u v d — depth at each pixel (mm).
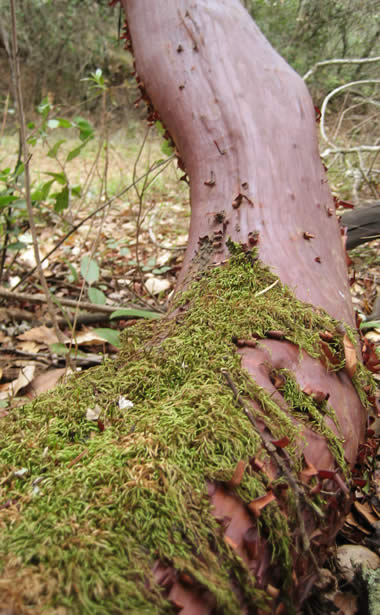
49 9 3613
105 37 3604
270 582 344
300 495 357
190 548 315
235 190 603
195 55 687
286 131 629
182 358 466
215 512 340
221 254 576
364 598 445
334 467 414
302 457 393
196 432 384
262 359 450
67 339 845
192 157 664
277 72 685
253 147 612
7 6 3596
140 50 751
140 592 283
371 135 1877
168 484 340
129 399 450
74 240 1504
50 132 2826
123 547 304
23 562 288
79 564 288
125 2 812
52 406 450
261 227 566
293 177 602
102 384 472
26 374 828
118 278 1226
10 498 350
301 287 528
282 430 396
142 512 326
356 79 2885
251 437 382
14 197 923
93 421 429
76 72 3703
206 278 557
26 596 264
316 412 426
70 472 365
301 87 694
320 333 483
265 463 372
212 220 603
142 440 382
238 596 316
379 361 540
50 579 276
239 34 697
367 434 503
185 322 515
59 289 1194
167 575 301
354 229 1007
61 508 331
